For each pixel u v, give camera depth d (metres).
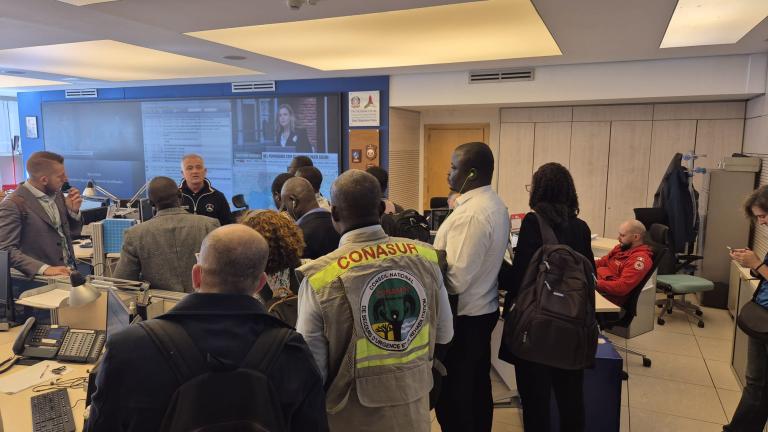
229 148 7.82
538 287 2.03
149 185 2.57
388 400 1.46
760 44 4.43
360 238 1.54
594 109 6.26
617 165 6.23
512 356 2.15
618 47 4.58
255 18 3.60
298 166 4.06
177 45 4.67
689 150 5.90
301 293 1.48
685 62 5.18
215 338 1.04
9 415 1.72
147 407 0.98
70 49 5.37
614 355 2.60
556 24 3.67
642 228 3.78
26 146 9.54
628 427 2.94
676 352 4.06
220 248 1.11
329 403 1.46
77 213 3.43
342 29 4.32
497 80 6.03
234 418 1.00
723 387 3.44
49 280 2.59
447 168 7.61
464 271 1.94
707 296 5.23
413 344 1.52
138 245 2.49
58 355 2.13
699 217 5.52
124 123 8.57
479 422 2.24
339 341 1.43
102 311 2.24
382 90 6.68
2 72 6.84
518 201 6.77
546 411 2.09
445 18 3.94
